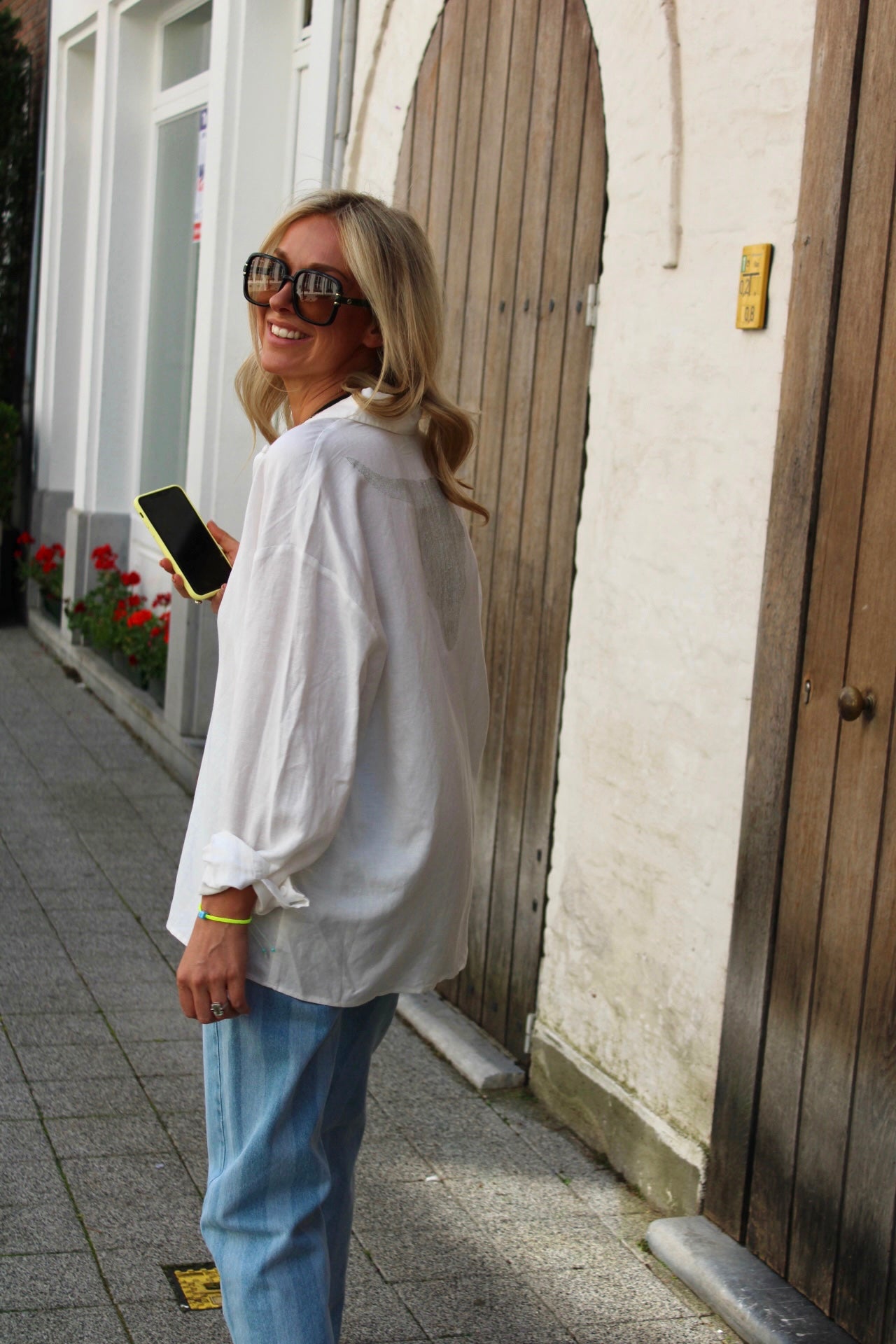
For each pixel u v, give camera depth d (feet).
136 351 26.99
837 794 8.31
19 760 20.93
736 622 9.27
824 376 8.39
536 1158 10.80
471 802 6.72
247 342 19.47
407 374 6.30
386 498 6.18
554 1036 11.66
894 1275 7.87
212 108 19.20
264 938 6.17
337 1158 7.01
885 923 7.93
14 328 32.68
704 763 9.62
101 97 26.16
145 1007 12.86
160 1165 10.05
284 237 6.52
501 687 12.71
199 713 20.61
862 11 8.08
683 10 9.79
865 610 8.09
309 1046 6.26
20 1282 8.50
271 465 6.04
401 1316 8.57
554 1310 8.77
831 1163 8.38
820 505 8.48
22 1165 9.88
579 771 11.30
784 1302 8.56
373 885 6.17
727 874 9.37
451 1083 12.06
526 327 12.19
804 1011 8.62
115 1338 8.03
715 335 9.47
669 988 10.05
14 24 31.50
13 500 32.30
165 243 25.48
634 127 10.34
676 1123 9.98
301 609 5.84
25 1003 12.70
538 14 11.96
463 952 6.82
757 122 9.02
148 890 16.03
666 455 10.05
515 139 12.37
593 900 11.09
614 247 10.68
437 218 13.91
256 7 18.72
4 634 30.40
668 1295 9.01
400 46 14.71
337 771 5.88
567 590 11.55
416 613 6.24
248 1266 6.29
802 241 8.58
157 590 25.34
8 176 31.81
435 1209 9.89
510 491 12.51
